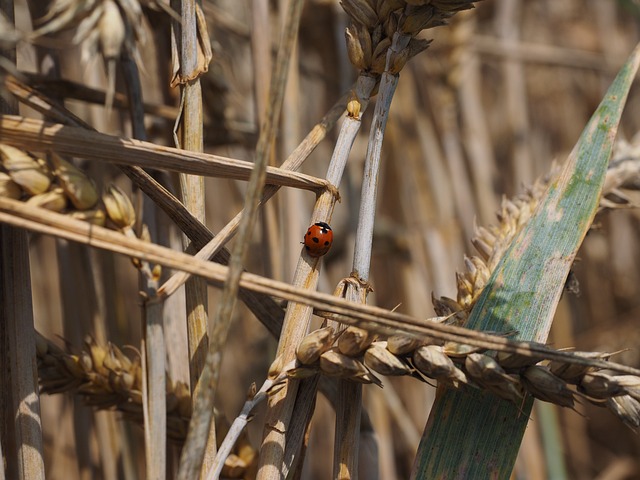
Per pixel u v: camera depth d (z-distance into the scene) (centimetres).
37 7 56
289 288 49
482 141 95
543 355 49
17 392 51
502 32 101
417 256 90
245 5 85
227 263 53
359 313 49
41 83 57
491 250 55
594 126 54
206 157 50
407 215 92
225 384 99
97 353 55
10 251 51
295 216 65
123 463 63
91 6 48
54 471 77
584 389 49
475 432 52
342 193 93
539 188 56
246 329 97
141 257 48
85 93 58
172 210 51
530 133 125
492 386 49
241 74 88
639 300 120
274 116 47
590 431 120
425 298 91
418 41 52
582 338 105
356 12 51
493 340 49
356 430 52
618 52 125
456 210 91
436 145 93
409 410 96
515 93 100
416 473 52
